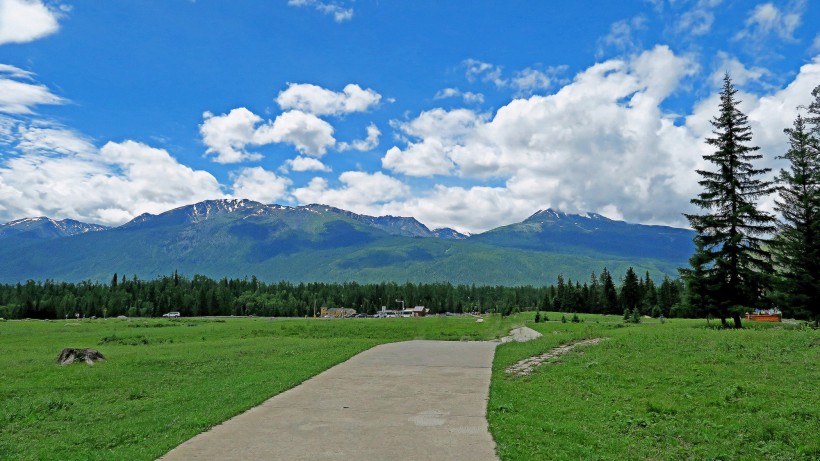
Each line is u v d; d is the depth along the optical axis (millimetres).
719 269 38625
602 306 135625
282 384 19359
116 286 194250
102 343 45375
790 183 38875
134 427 14688
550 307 151625
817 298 35875
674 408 14336
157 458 11289
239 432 13148
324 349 31016
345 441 12203
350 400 16719
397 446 11773
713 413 13812
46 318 154500
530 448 11586
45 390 21047
